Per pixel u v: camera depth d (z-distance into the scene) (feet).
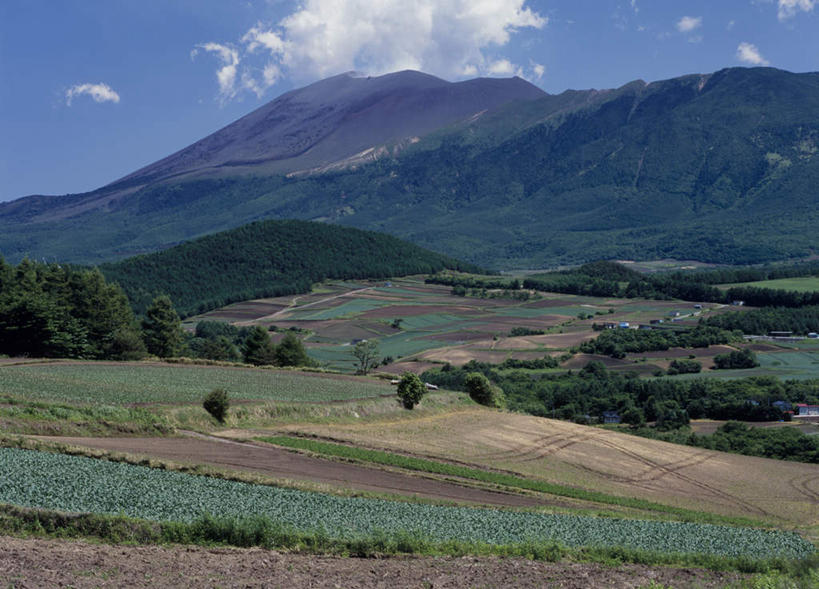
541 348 615.98
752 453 343.87
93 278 421.18
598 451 262.67
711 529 157.69
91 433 174.91
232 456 171.83
